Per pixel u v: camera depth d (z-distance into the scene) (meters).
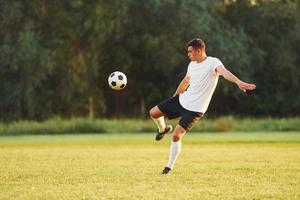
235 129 71.94
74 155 30.28
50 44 82.06
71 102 85.69
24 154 31.33
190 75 20.95
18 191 16.73
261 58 91.88
